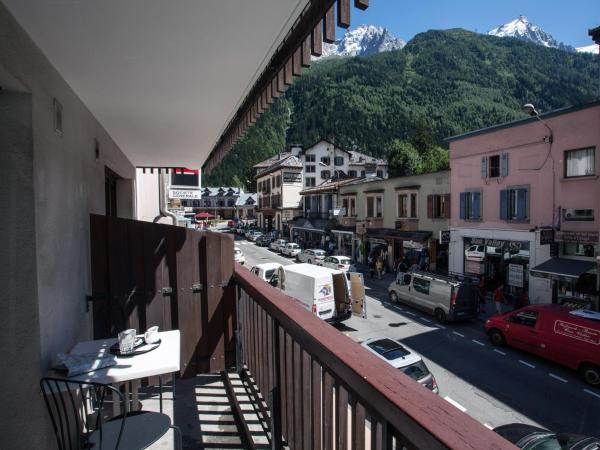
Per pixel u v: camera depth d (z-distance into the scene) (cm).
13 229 220
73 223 317
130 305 381
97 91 335
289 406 240
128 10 201
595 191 1372
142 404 352
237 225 6625
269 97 294
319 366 194
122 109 398
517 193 1647
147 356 264
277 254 3656
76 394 286
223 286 412
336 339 178
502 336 1152
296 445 228
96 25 217
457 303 1380
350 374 152
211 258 409
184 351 399
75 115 335
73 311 310
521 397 851
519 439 536
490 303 1677
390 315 1529
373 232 2620
